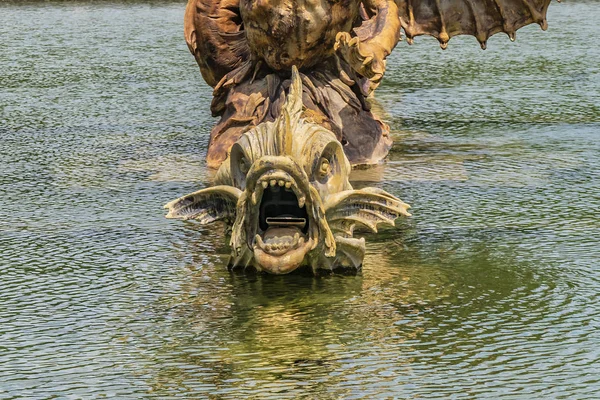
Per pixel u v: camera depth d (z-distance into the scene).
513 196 52.00
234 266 41.78
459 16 63.34
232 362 34.12
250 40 56.03
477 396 31.81
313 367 33.69
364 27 57.19
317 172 40.22
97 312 38.41
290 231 40.16
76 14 135.75
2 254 44.66
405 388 32.31
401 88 81.88
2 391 32.47
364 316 37.59
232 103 57.47
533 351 34.81
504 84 83.00
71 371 33.75
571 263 42.94
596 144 62.72
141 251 44.62
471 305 38.56
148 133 66.81
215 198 42.06
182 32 116.81
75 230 47.53
